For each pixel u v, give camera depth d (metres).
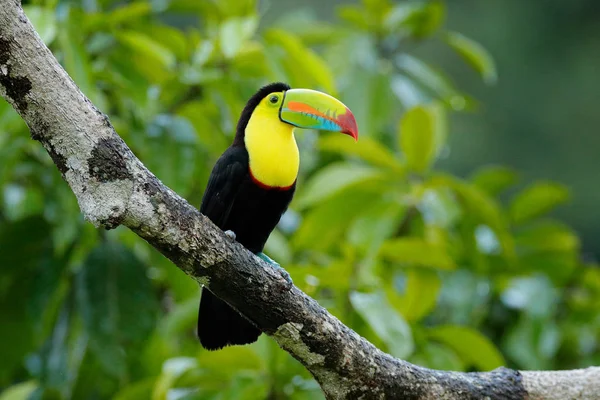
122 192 6.64
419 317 10.45
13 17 6.39
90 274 9.82
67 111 6.57
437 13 12.45
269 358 9.64
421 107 10.50
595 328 11.69
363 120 11.48
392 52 12.59
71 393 10.48
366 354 7.55
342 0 26.97
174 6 11.68
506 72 28.94
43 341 10.42
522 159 28.39
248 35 10.09
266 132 8.62
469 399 7.86
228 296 7.21
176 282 10.28
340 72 11.70
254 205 8.65
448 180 10.45
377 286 9.86
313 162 11.93
